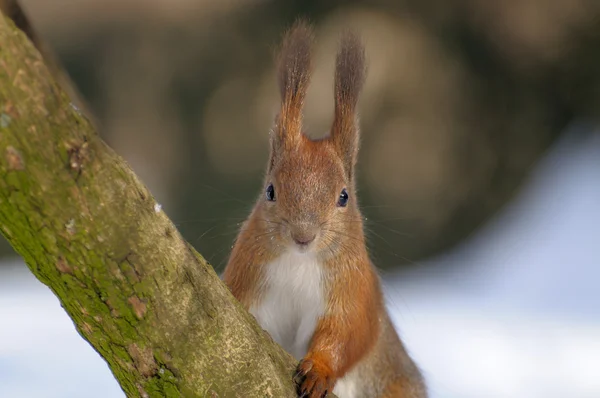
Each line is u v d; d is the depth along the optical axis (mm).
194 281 4758
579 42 18703
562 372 11977
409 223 17438
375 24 18172
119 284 4402
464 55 18531
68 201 4105
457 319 14195
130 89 17797
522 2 18531
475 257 17422
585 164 18969
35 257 4277
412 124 17828
